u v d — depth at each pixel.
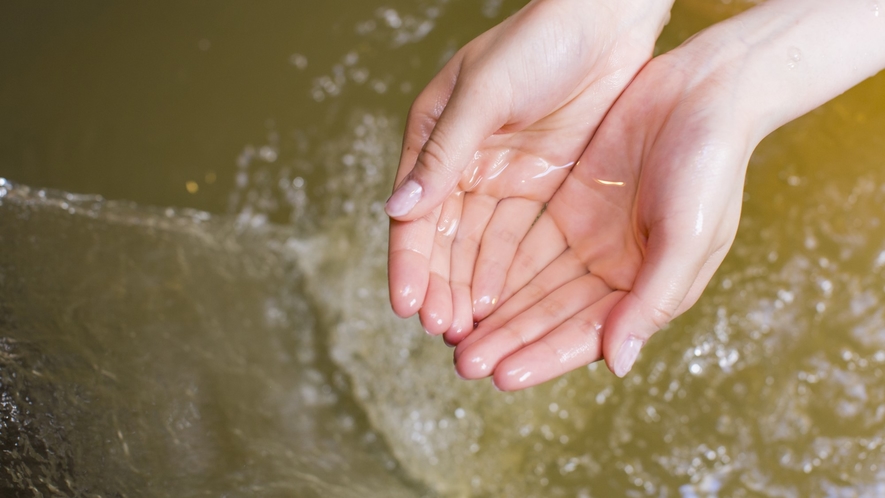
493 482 0.67
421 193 0.50
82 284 0.60
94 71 0.74
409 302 0.50
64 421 0.53
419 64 0.78
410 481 0.67
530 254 0.53
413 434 0.69
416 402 0.70
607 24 0.53
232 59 0.77
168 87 0.75
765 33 0.55
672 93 0.53
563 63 0.52
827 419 0.65
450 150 0.50
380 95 0.78
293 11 0.78
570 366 0.50
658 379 0.67
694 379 0.67
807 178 0.69
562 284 0.52
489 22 0.79
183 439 0.56
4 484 0.49
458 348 0.50
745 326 0.67
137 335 0.60
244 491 0.55
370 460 0.67
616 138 0.54
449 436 0.69
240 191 0.75
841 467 0.64
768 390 0.66
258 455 0.59
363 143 0.77
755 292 0.67
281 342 0.71
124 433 0.54
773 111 0.53
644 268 0.50
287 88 0.77
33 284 0.58
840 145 0.69
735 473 0.65
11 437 0.51
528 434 0.68
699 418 0.66
